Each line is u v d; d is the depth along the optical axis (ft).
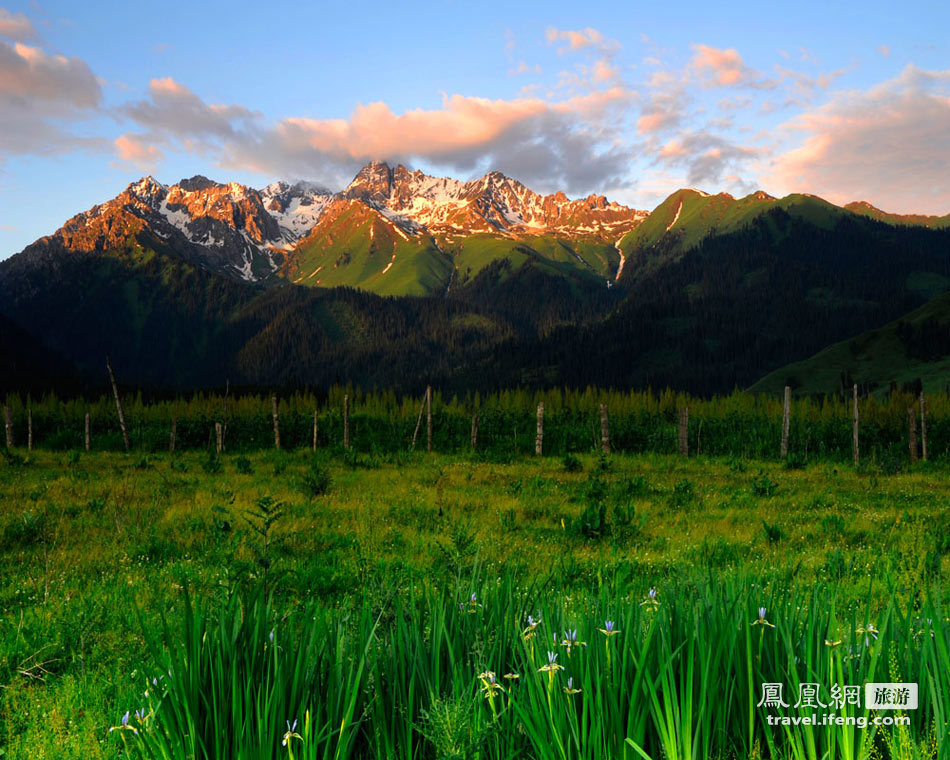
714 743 8.27
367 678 9.16
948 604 12.99
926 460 91.20
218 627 9.44
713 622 9.19
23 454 86.84
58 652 18.26
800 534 36.76
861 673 8.38
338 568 26.96
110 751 11.35
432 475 65.57
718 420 113.50
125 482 54.80
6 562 30.14
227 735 8.36
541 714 8.09
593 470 73.10
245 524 37.96
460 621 10.19
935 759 7.42
